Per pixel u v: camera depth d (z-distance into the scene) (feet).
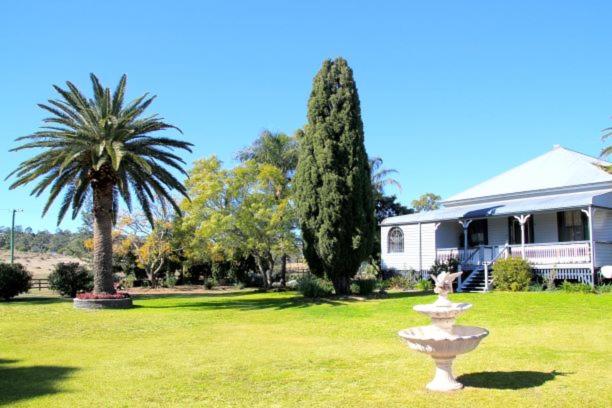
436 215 100.78
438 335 28.48
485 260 90.74
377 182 156.66
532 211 84.38
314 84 86.28
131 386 32.71
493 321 55.52
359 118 84.99
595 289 74.74
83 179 86.58
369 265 124.06
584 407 25.35
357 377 33.45
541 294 73.15
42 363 40.68
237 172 120.98
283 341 49.14
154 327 60.95
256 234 120.47
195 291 135.33
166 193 89.40
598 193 86.48
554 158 104.63
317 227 83.35
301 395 29.55
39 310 82.17
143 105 87.86
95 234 88.89
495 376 32.07
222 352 44.11
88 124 84.89
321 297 84.58
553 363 35.58
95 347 48.21
